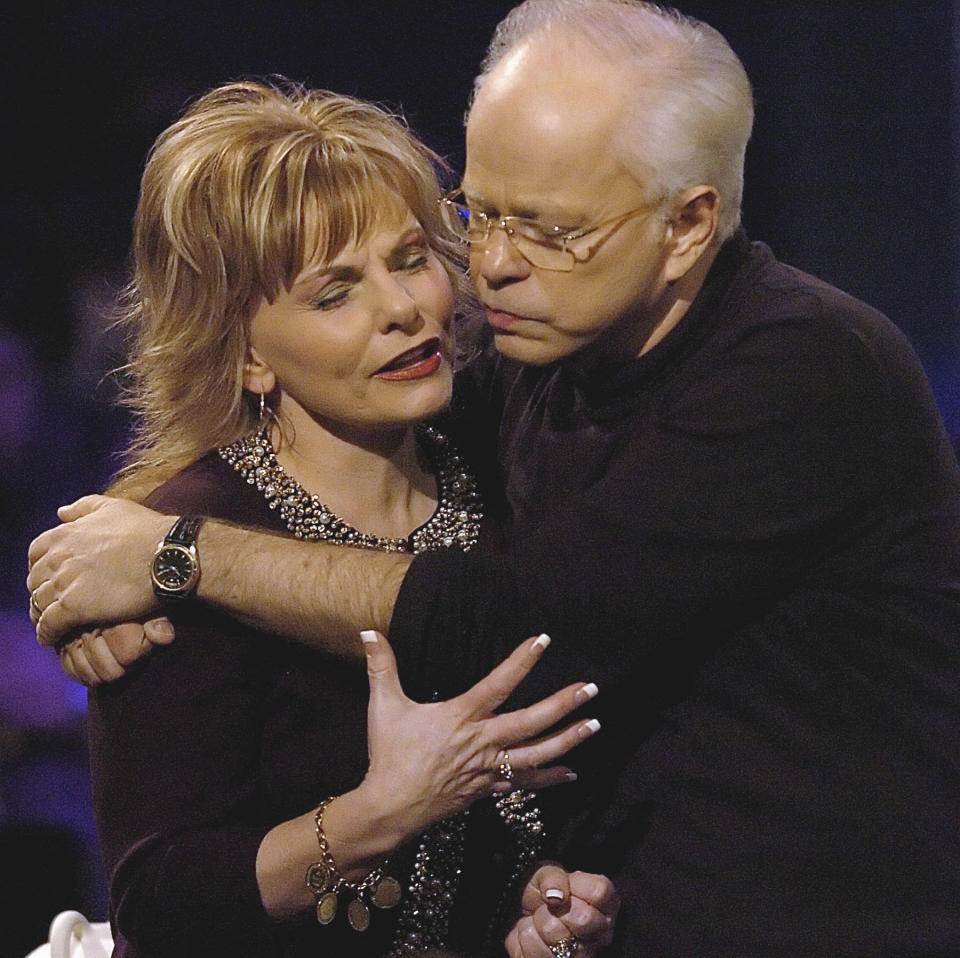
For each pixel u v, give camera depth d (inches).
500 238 283.9
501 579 278.2
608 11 287.3
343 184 274.7
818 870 288.8
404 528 305.9
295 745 285.6
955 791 293.4
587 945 285.7
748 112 291.6
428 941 294.2
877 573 293.9
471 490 317.4
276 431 297.7
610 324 287.9
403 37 794.8
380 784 263.1
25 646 715.4
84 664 277.6
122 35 815.7
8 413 770.2
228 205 275.4
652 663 285.1
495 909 300.4
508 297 286.7
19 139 816.9
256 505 292.2
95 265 816.9
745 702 294.7
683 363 294.0
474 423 334.3
